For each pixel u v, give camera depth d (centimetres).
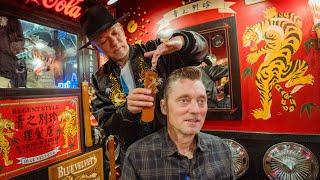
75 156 280
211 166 137
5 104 215
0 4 221
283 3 279
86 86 300
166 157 133
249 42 300
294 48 275
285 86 280
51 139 255
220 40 316
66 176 265
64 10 269
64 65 289
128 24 394
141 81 173
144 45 184
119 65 184
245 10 302
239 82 305
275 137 283
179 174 131
